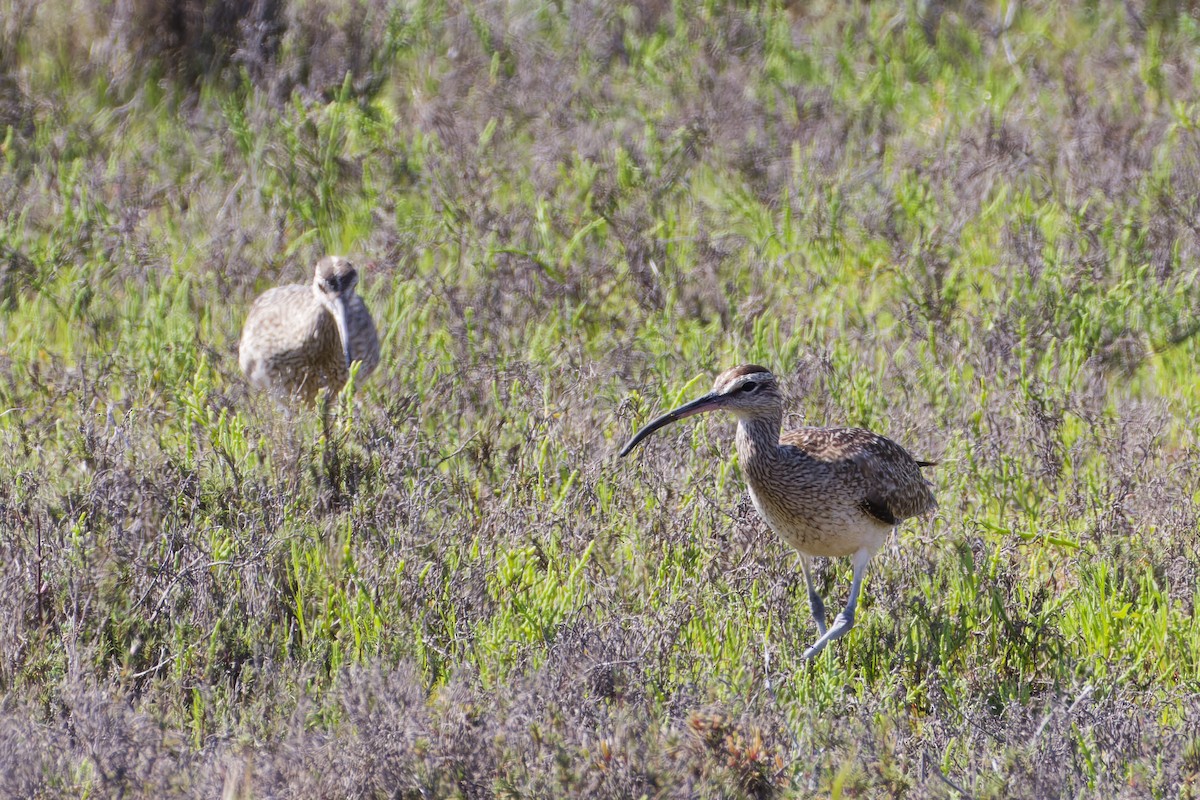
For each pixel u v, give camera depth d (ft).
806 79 65.10
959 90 63.82
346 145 56.70
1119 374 45.39
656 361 44.24
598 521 34.83
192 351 44.52
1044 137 57.82
